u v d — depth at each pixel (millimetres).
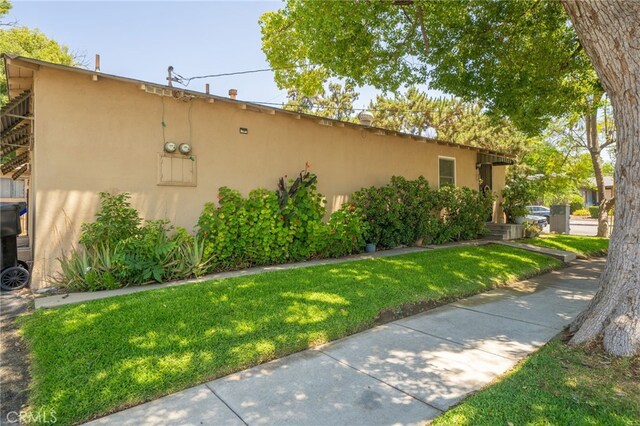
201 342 3178
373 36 7113
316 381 2725
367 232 8211
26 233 10250
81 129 5293
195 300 4141
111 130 5543
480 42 7672
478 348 3355
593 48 3184
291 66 10242
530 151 16484
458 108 19047
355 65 7336
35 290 4840
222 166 6707
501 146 16906
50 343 3055
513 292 5520
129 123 5707
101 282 4754
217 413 2301
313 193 7309
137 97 5789
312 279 5219
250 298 4297
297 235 6785
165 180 6023
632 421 2129
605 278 3332
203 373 2752
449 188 10070
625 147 3201
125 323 3459
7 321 3734
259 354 3072
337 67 7320
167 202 6074
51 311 3822
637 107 3084
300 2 7250
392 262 6656
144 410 2332
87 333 3232
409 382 2711
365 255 7652
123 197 5293
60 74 5137
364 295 4590
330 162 8406
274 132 7457
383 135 9453
